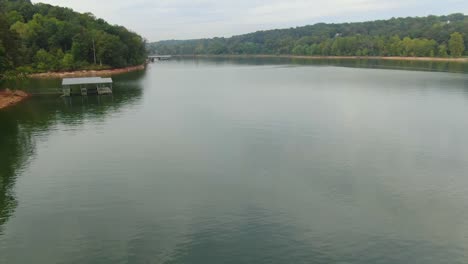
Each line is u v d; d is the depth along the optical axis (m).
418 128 64.50
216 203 36.53
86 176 43.88
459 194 38.31
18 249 29.16
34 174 44.53
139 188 40.34
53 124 70.44
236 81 151.62
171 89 125.44
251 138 59.53
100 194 38.97
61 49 193.12
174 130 65.19
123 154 51.84
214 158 49.75
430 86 118.31
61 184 41.62
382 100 94.06
